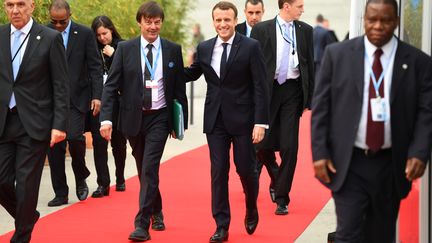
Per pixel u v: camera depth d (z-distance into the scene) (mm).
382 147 8703
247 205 12859
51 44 11305
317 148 8812
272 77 14555
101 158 16250
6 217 14547
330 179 8867
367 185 8758
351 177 8789
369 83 8711
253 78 12219
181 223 14016
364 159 8766
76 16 22250
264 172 19062
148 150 12477
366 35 8734
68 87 11438
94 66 15312
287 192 14734
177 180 18328
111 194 16578
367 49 8781
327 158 8812
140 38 12625
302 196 16516
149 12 12445
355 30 12289
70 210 15070
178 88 12680
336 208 8898
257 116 12148
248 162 12391
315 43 33188
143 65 12516
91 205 15508
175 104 12469
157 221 13438
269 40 14617
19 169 11266
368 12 8648
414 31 10539
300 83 14578
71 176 18766
